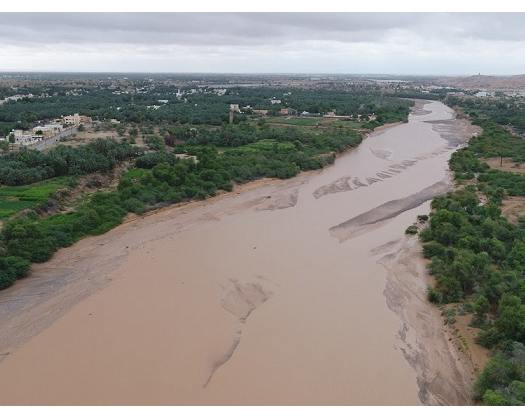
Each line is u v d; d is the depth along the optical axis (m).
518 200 83.00
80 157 91.81
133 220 73.56
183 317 47.31
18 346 42.81
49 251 60.25
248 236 68.56
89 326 45.72
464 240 58.72
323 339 44.19
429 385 38.69
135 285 53.75
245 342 43.53
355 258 61.69
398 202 85.56
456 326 45.59
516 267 53.19
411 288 53.78
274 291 52.78
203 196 84.00
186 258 60.91
